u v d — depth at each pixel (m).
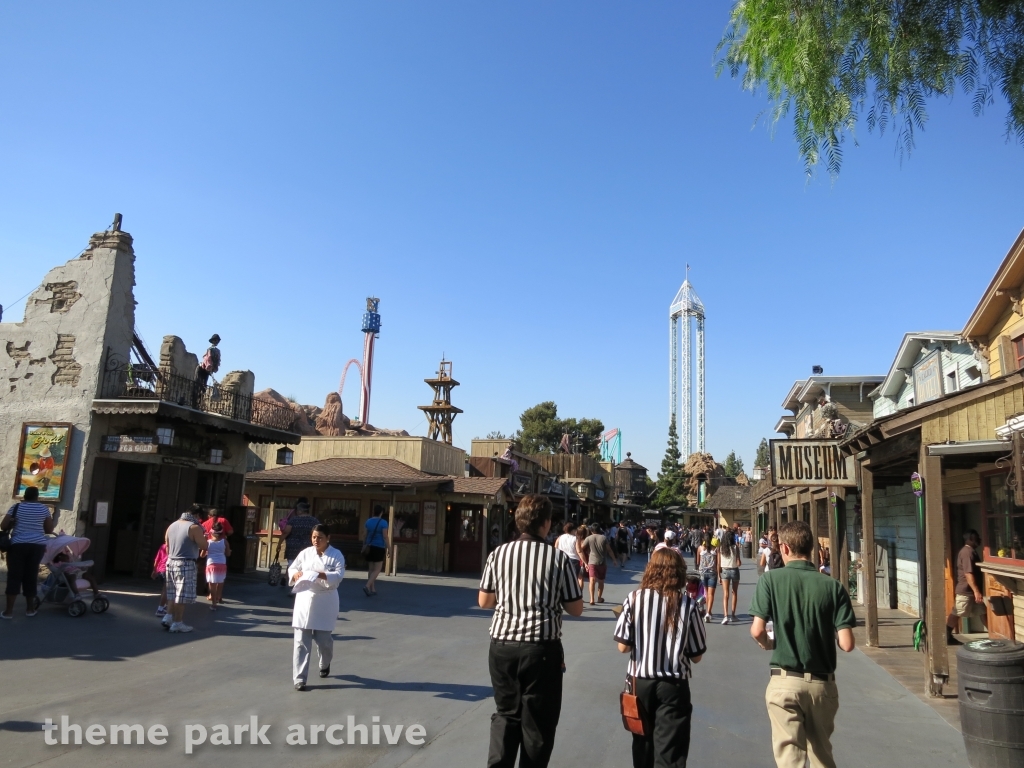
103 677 7.73
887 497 18.12
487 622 13.06
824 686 4.63
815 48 7.99
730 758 6.05
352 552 23.84
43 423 14.41
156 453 14.40
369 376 77.69
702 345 120.25
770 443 13.54
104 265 15.03
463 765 5.62
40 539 10.92
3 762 5.23
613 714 7.26
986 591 12.55
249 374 18.81
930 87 7.79
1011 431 7.89
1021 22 7.60
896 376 20.25
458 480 24.92
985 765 5.50
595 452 94.56
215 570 12.65
